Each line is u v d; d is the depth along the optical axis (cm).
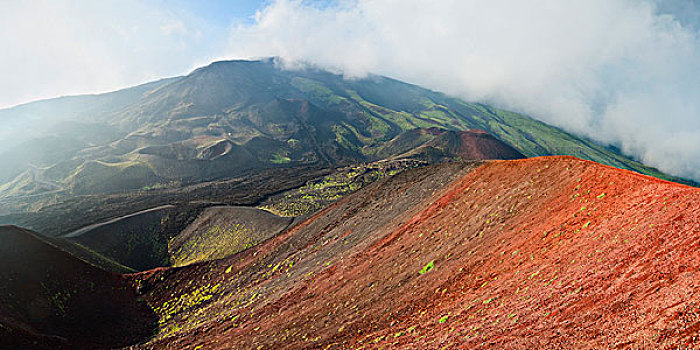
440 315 2217
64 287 4669
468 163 5138
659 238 1677
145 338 4481
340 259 4334
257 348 3144
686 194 1897
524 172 3600
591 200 2475
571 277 1809
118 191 15388
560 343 1390
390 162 17738
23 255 4603
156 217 9262
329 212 6525
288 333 3166
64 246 6075
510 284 2112
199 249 8131
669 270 1436
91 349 4031
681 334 1087
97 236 7888
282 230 7406
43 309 4216
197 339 3959
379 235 4394
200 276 5741
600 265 1764
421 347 1906
